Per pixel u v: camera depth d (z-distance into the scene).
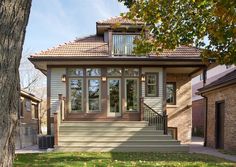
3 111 2.44
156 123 16.23
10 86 2.48
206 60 9.99
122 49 17.81
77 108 17.75
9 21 2.47
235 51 8.82
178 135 20.12
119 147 14.45
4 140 2.44
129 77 17.91
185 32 9.79
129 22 18.03
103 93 17.77
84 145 14.54
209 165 9.95
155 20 9.59
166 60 17.44
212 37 9.34
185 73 20.56
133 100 17.91
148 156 12.37
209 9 9.22
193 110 30.98
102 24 18.61
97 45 18.70
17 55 2.54
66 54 17.62
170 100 20.50
